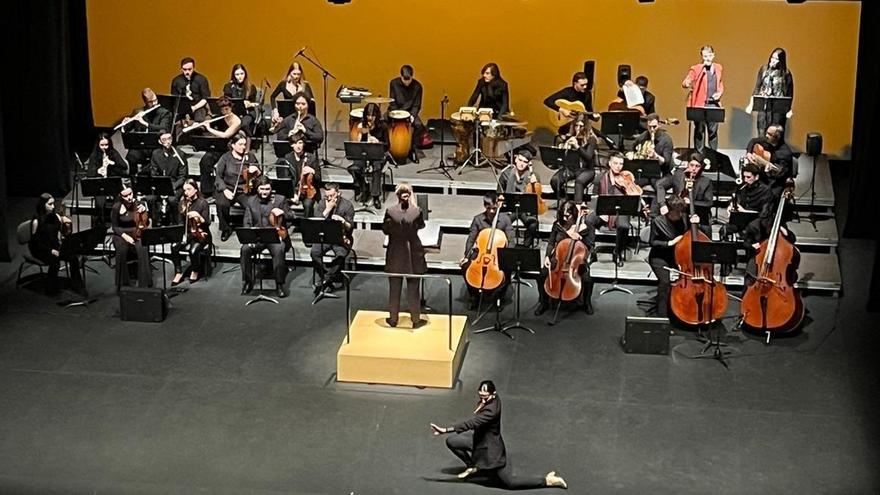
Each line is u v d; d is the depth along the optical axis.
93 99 22.05
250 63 21.58
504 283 16.27
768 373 15.26
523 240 18.09
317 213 18.00
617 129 18.45
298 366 15.47
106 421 14.33
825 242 17.89
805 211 18.66
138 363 15.52
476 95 19.95
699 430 14.14
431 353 15.02
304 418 14.40
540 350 15.75
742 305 15.89
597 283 17.41
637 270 17.34
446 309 16.73
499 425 13.14
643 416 14.40
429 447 13.87
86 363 15.52
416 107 20.20
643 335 15.60
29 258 17.12
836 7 20.23
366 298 17.11
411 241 15.32
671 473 13.40
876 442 13.94
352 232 17.48
